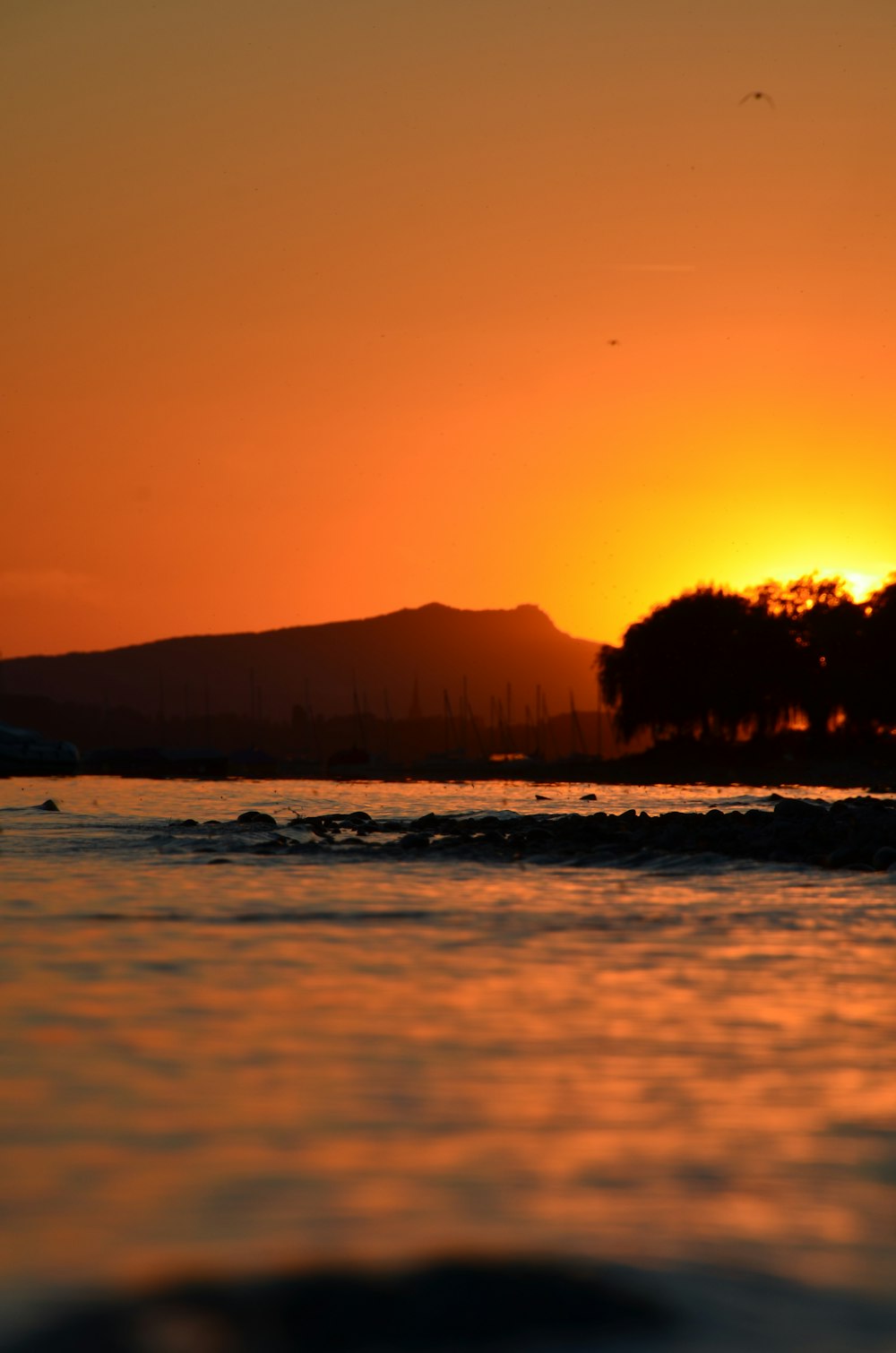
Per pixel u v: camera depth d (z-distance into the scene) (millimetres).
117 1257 18625
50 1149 24125
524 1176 22594
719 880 83125
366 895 73438
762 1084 29266
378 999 40312
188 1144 24422
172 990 41750
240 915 63750
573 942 54688
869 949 52688
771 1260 18703
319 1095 28094
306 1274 17578
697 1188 22016
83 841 118688
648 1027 36031
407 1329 16047
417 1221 20281
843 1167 23234
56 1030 35125
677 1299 17062
